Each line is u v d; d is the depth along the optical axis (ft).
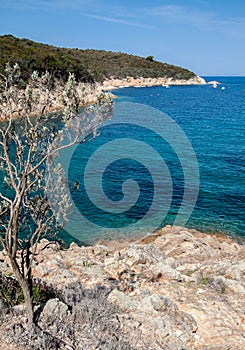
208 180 78.48
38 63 175.52
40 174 18.61
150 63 514.27
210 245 44.01
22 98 16.70
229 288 26.40
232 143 125.08
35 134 16.87
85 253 36.70
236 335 20.24
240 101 295.48
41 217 18.66
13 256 16.90
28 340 16.81
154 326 20.13
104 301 22.24
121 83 409.28
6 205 18.21
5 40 251.60
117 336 18.69
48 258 32.68
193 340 19.56
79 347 17.24
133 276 28.35
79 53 460.14
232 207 62.13
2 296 20.59
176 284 26.78
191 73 553.64
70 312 20.40
